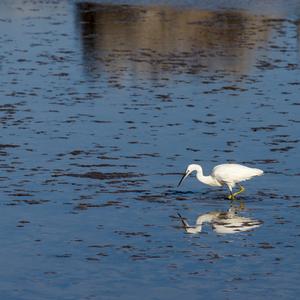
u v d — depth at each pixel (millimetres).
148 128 28500
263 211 21094
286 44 41969
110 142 26875
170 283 16984
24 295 16484
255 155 25734
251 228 19922
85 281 17078
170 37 43156
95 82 34594
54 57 39000
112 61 38219
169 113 30328
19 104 31281
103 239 19203
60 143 26703
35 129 28250
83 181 23172
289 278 17250
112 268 17672
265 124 29188
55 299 16312
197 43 41844
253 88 33969
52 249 18641
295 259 18141
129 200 21766
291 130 28531
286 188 22844
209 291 16656
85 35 43906
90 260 18047
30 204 21344
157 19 47438
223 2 51969
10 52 39938
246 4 51562
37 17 49094
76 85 34156
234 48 40875
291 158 25438
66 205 21297
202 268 17656
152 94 32906
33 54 39625
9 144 26547
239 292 16609
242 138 27531
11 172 23828
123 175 23766
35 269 17625
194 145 26688
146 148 26344
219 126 28859
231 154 25812
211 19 47500
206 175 23734
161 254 18375
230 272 17484
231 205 21500
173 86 34125
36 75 35656
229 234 19531
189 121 29375
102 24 46562
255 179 23547
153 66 37344
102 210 21000
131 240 19141
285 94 33188
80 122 29094
